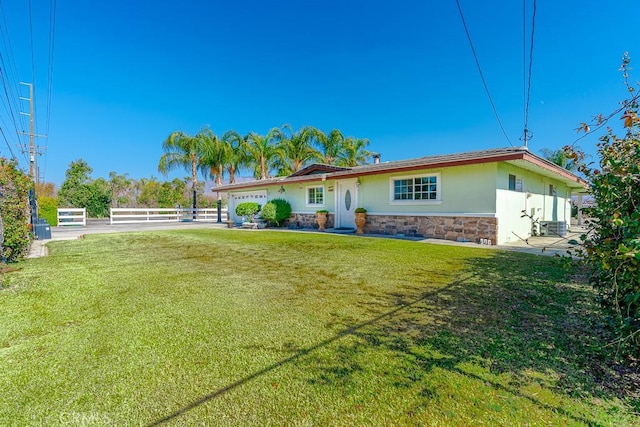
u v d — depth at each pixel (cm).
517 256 632
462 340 258
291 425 165
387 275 487
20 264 598
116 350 249
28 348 254
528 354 234
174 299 378
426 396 186
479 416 169
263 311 334
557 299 357
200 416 172
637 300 208
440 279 457
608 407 176
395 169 971
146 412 176
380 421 166
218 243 892
